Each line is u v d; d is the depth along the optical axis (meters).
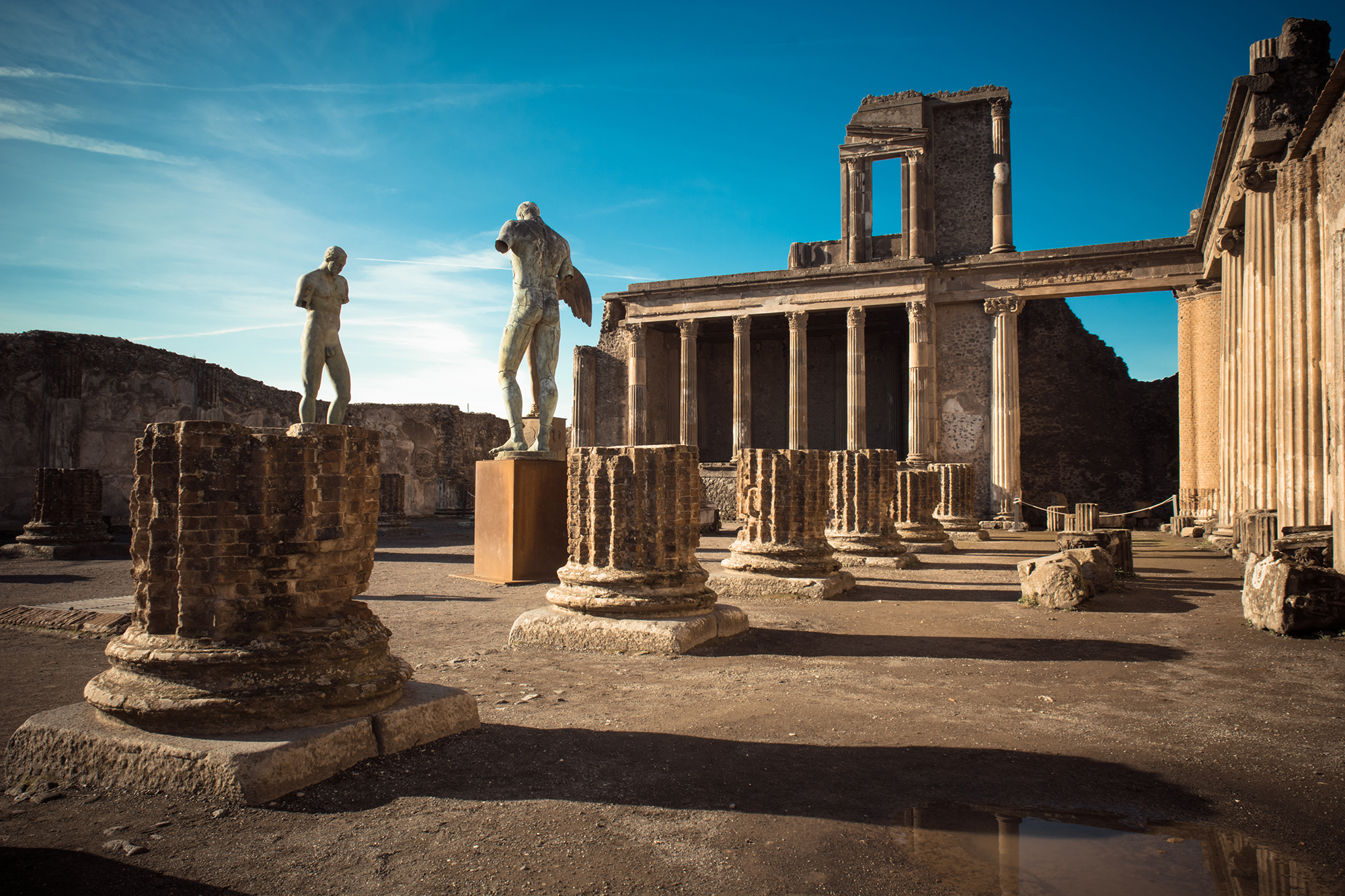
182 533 3.78
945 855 3.00
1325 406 12.36
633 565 7.11
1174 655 6.60
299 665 3.81
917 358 28.67
